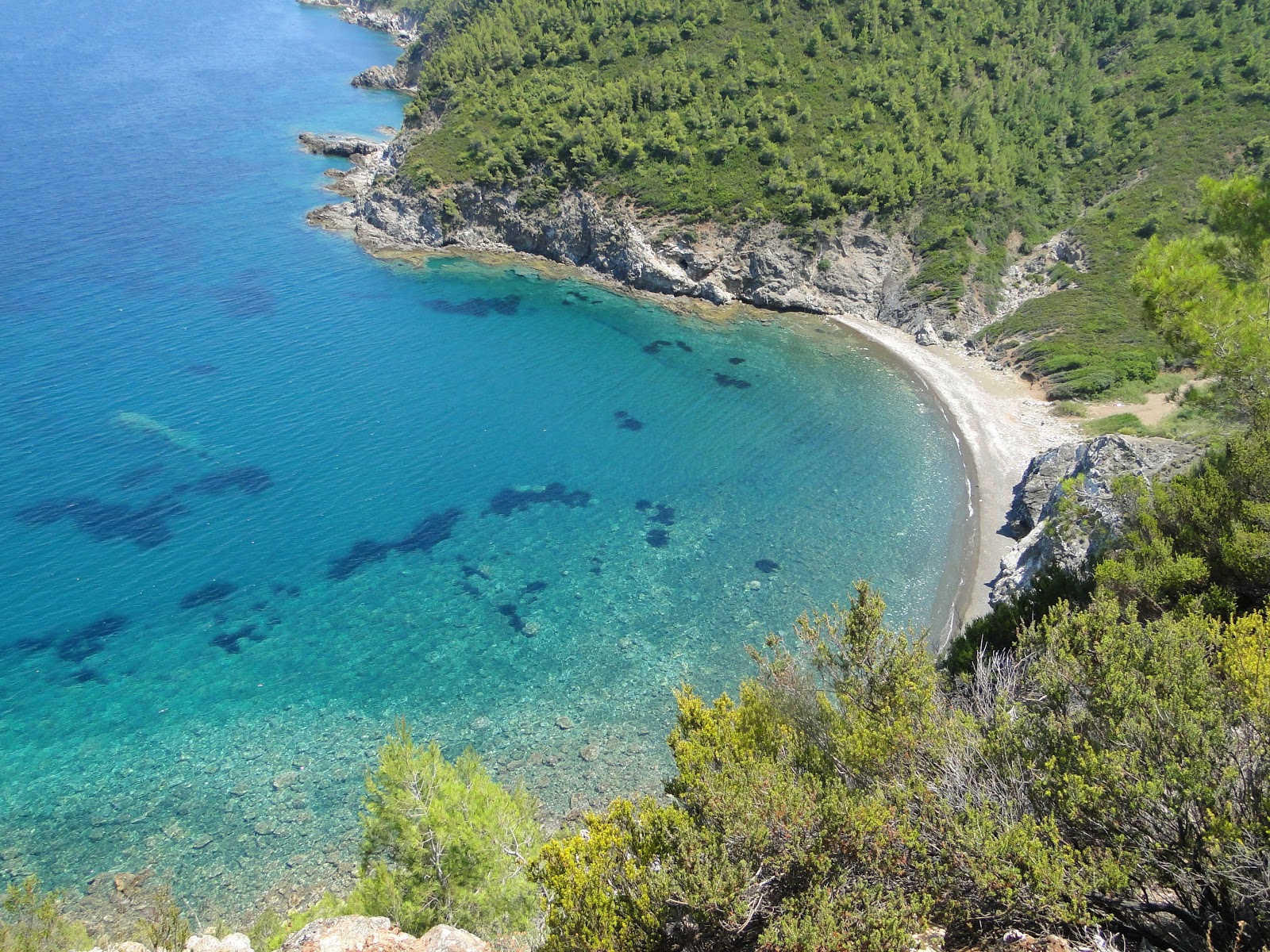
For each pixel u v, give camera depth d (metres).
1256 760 12.66
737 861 13.54
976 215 82.62
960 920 12.52
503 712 38.91
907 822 13.41
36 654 41.06
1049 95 91.00
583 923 13.41
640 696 39.88
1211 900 11.97
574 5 108.94
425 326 77.81
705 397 69.00
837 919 12.20
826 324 81.50
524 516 53.44
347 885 30.31
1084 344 68.38
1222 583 20.36
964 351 74.75
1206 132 79.81
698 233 85.56
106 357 66.81
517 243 94.25
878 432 63.84
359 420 62.50
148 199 96.69
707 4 102.44
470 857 20.36
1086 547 38.12
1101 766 12.99
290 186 104.50
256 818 33.25
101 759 35.81
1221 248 25.78
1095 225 78.12
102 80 137.25
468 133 97.31
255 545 49.38
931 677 17.30
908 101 90.06
